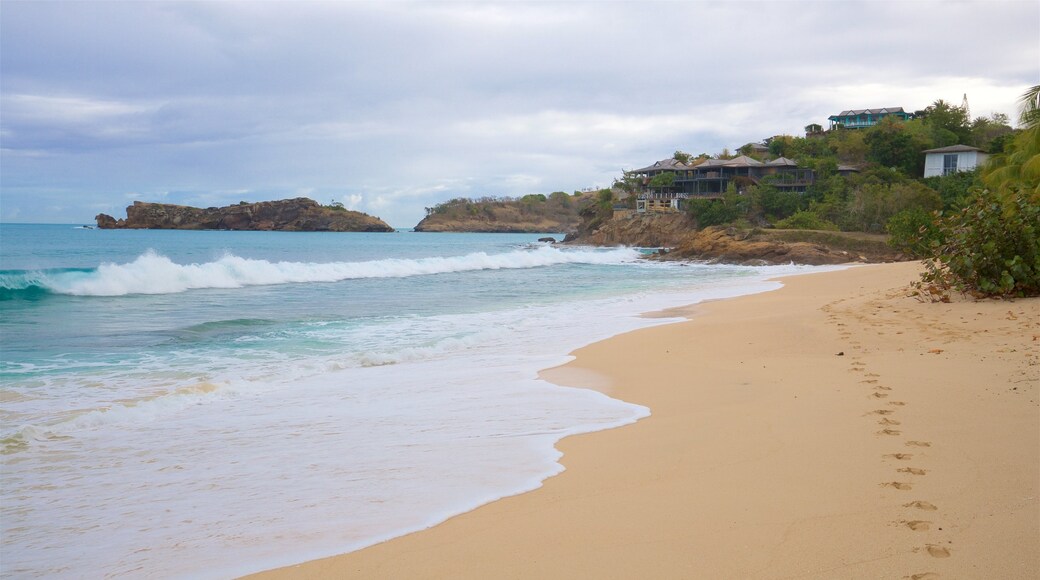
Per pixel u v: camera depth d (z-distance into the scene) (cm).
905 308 1465
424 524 502
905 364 957
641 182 10281
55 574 446
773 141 10500
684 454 637
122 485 610
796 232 5403
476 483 588
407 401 918
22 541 497
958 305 1412
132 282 2395
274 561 452
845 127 11375
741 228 6031
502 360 1230
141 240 9006
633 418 805
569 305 2142
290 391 986
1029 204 1477
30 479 627
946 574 383
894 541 425
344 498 562
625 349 1310
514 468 626
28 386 1027
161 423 816
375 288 2722
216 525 516
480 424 794
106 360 1236
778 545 431
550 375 1089
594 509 512
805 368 1007
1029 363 879
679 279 3341
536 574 412
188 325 1652
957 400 745
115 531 511
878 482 525
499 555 442
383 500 555
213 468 651
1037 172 2305
